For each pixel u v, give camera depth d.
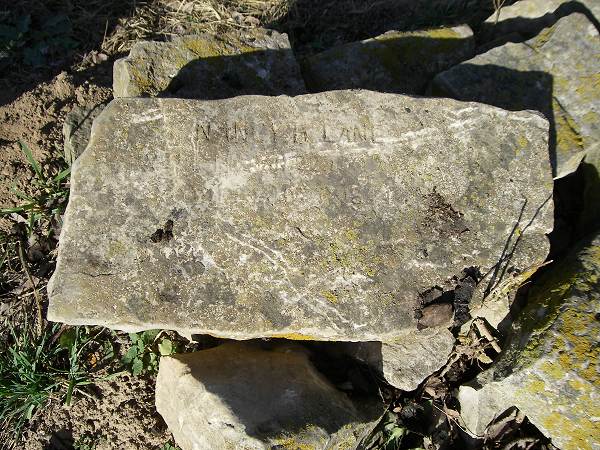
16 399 0.71
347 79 0.80
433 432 0.70
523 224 0.64
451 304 0.61
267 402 0.59
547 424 0.61
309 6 1.01
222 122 0.62
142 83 0.72
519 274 0.63
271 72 0.76
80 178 0.59
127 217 0.59
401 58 0.81
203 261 0.59
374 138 0.63
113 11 0.99
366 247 0.61
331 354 0.71
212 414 0.58
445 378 0.71
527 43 0.78
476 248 0.63
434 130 0.64
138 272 0.58
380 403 0.69
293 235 0.60
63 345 0.73
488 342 0.70
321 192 0.61
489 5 0.97
